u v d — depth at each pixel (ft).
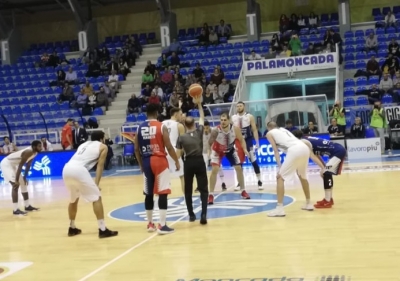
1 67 84.58
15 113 75.10
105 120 69.92
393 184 34.47
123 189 41.93
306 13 83.61
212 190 30.96
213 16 87.51
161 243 21.63
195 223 25.50
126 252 20.47
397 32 73.31
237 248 19.86
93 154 23.86
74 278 17.24
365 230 21.56
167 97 69.05
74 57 86.48
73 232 24.84
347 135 57.93
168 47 78.84
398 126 57.77
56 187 47.96
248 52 75.97
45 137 66.59
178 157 26.05
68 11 92.43
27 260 20.31
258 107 53.67
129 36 87.81
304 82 65.62
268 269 16.76
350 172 42.93
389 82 63.62
